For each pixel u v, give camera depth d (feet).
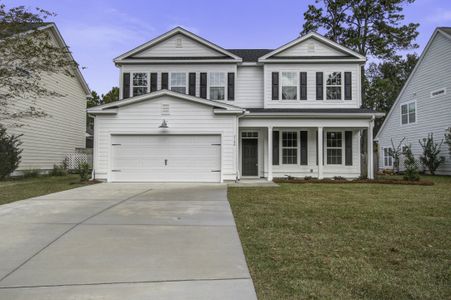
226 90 55.36
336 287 11.43
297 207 26.43
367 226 20.16
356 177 55.26
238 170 52.11
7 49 43.01
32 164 58.44
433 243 16.60
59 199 30.30
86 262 13.84
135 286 11.50
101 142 48.08
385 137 87.15
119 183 46.16
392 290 11.18
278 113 49.90
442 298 10.64
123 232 18.56
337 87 55.52
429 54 69.26
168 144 48.11
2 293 10.94
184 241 16.90
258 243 16.56
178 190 37.63
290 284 11.67
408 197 32.50
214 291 11.13
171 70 55.83
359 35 80.64
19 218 21.98
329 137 56.03
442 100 65.57
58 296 10.72
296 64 55.57
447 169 64.80
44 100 61.57
